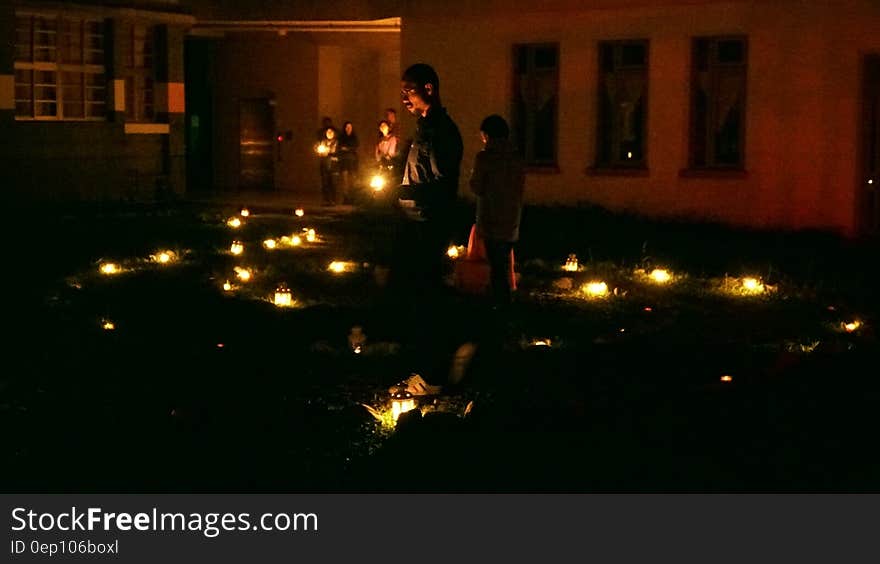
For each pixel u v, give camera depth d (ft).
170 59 88.28
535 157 73.77
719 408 25.61
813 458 22.54
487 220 35.65
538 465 22.07
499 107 73.87
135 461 22.93
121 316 38.88
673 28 66.69
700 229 63.77
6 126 77.15
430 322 29.86
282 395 27.84
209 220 72.90
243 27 88.94
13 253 55.21
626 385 28.58
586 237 59.62
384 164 73.15
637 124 69.51
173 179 89.51
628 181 68.90
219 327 36.94
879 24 58.80
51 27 80.64
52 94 81.35
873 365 29.58
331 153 81.76
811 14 61.31
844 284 46.50
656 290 45.29
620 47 69.62
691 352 32.89
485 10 73.05
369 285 45.68
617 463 22.21
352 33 91.09
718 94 66.03
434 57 76.43
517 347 33.45
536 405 26.08
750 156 64.18
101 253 55.72
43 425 25.27
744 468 22.08
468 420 24.52
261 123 99.04
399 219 30.30
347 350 32.94
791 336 35.88
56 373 29.89
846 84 60.29
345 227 67.97
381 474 21.83
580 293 44.21
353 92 96.17
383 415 25.59
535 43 72.23
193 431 24.86
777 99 63.00
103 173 84.53
